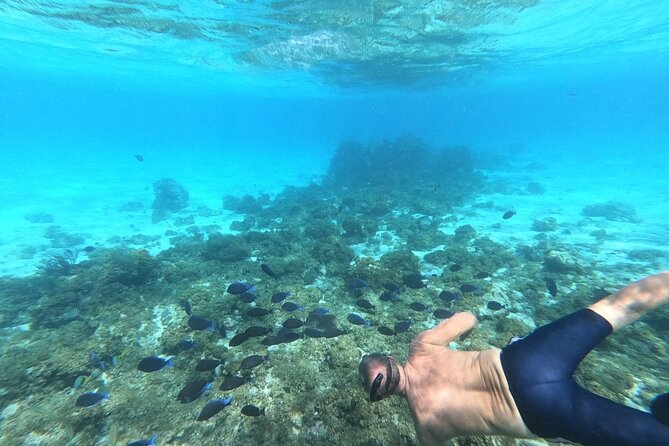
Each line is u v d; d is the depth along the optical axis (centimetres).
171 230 1716
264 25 1583
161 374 601
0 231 1803
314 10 1390
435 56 2322
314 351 619
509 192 2355
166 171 4597
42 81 5775
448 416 231
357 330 695
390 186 2402
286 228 1521
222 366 583
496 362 231
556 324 240
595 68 4122
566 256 982
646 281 236
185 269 1074
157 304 869
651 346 602
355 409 471
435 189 1948
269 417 481
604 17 1662
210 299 870
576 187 2450
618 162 3541
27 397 562
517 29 1756
